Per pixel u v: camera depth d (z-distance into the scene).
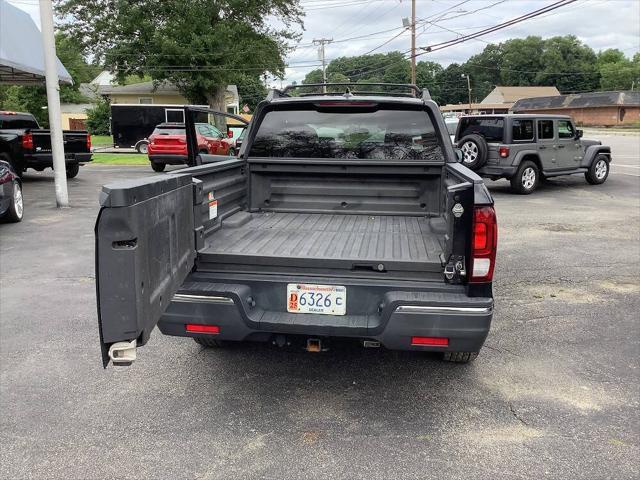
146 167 22.66
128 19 32.66
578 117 76.31
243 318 3.33
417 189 4.80
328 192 4.91
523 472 2.90
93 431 3.32
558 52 119.81
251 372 4.09
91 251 7.77
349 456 3.05
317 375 4.04
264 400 3.68
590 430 3.30
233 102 55.81
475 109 96.31
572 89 118.69
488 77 124.69
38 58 14.08
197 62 33.72
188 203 3.22
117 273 2.37
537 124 13.54
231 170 4.54
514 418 3.44
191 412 3.53
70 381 3.95
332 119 4.77
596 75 116.81
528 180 13.56
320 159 4.79
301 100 4.64
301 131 4.82
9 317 5.21
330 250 3.59
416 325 3.16
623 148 31.06
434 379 3.97
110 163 24.41
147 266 2.54
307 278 3.38
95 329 4.92
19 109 49.53
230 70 33.81
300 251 3.55
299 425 3.37
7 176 9.45
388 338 3.21
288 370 4.12
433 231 4.20
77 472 2.93
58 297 5.79
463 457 3.04
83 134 16.62
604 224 9.70
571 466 2.95
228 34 33.38
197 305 3.36
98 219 2.32
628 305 5.54
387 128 4.74
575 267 6.91
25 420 3.44
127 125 33.44
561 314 5.29
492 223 3.11
